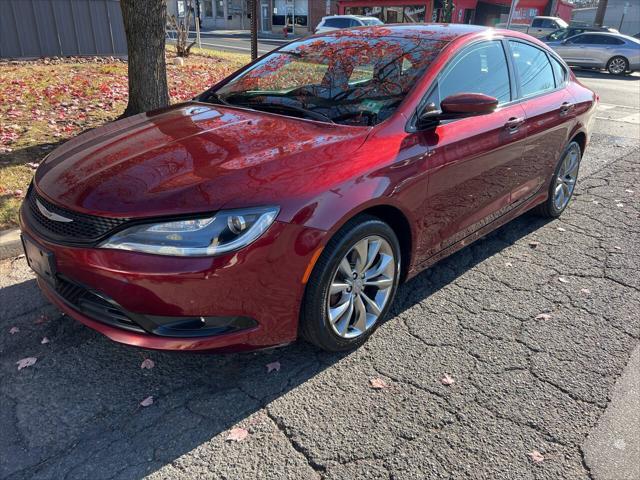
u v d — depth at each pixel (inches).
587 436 96.7
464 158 131.7
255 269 94.1
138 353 115.0
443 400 104.1
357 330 117.0
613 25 1995.6
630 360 118.4
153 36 247.3
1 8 421.1
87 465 87.4
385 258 118.3
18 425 95.0
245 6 1734.7
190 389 105.3
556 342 124.1
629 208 213.6
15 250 151.6
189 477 85.8
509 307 138.3
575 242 179.8
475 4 1149.1
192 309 92.8
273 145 110.0
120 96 323.6
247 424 96.7
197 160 104.7
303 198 97.9
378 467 88.7
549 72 180.4
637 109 447.2
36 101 293.6
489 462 90.4
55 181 105.9
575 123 185.6
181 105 149.6
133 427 95.3
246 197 94.2
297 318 103.7
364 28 162.7
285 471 87.4
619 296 145.6
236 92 149.1
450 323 130.1
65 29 457.4
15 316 125.9
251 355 115.9
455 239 141.3
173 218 91.3
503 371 113.3
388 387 107.1
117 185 98.1
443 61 132.6
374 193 107.9
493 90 148.6
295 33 1614.2
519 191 164.7
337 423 97.6
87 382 106.1
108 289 93.9
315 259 100.4
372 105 125.6
